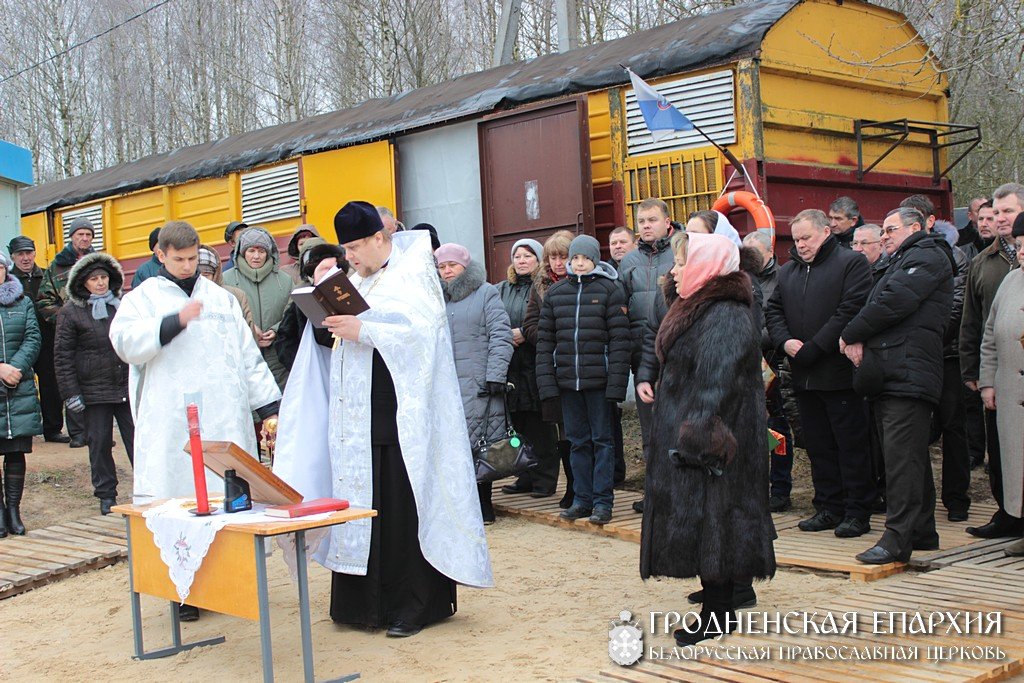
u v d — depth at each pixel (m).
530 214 9.77
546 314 7.07
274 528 4.14
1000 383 5.99
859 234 7.14
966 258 7.64
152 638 5.41
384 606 5.14
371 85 21.81
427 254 5.19
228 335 5.65
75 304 8.02
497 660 4.64
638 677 4.24
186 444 5.50
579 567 6.28
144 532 4.87
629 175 9.34
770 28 8.59
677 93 8.98
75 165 28.11
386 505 5.10
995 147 13.09
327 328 4.83
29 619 5.91
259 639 5.24
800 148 9.04
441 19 21.66
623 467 8.29
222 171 12.67
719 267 4.53
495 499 8.05
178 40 26.89
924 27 11.10
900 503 5.73
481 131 10.16
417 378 4.97
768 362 6.91
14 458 7.79
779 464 7.35
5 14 28.38
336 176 11.43
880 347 5.74
